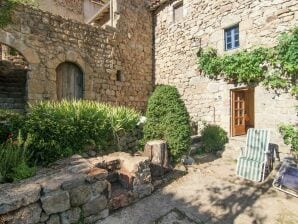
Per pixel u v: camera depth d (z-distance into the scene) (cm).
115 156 437
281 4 583
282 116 582
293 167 437
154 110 554
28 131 382
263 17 618
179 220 328
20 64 685
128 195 375
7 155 323
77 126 425
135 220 329
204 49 773
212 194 409
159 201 386
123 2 865
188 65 834
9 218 246
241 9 667
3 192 263
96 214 327
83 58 729
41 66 628
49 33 647
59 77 688
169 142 523
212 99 753
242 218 331
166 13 923
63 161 382
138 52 923
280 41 567
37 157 373
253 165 480
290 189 415
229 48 717
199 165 566
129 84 882
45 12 639
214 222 323
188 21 830
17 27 584
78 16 1229
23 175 308
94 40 763
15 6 580
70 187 299
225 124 712
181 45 859
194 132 803
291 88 563
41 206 272
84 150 438
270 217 332
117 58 836
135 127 560
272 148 591
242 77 655
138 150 543
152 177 460
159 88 579
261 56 609
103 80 787
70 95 712
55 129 394
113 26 839
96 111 477
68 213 296
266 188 430
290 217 331
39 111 422
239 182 459
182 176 491
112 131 491
